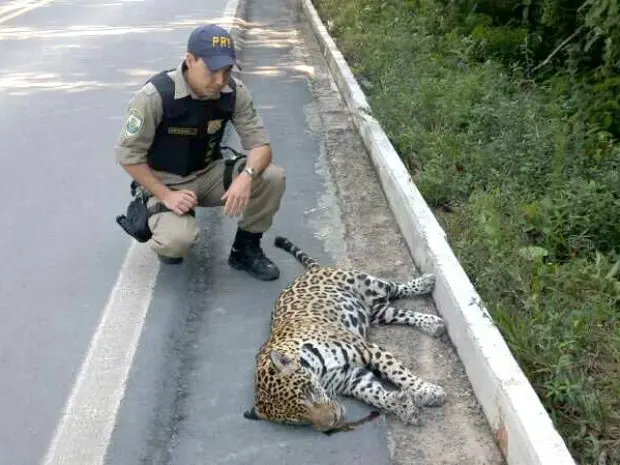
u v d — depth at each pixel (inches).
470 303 182.1
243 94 212.1
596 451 145.1
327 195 280.1
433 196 259.4
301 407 158.4
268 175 215.2
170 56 497.4
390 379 172.7
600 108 287.3
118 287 221.9
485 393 161.0
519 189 243.1
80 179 298.5
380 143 297.0
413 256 230.8
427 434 158.9
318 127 357.1
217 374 183.0
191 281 224.5
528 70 352.2
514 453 143.7
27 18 669.3
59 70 464.1
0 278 228.1
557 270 199.2
